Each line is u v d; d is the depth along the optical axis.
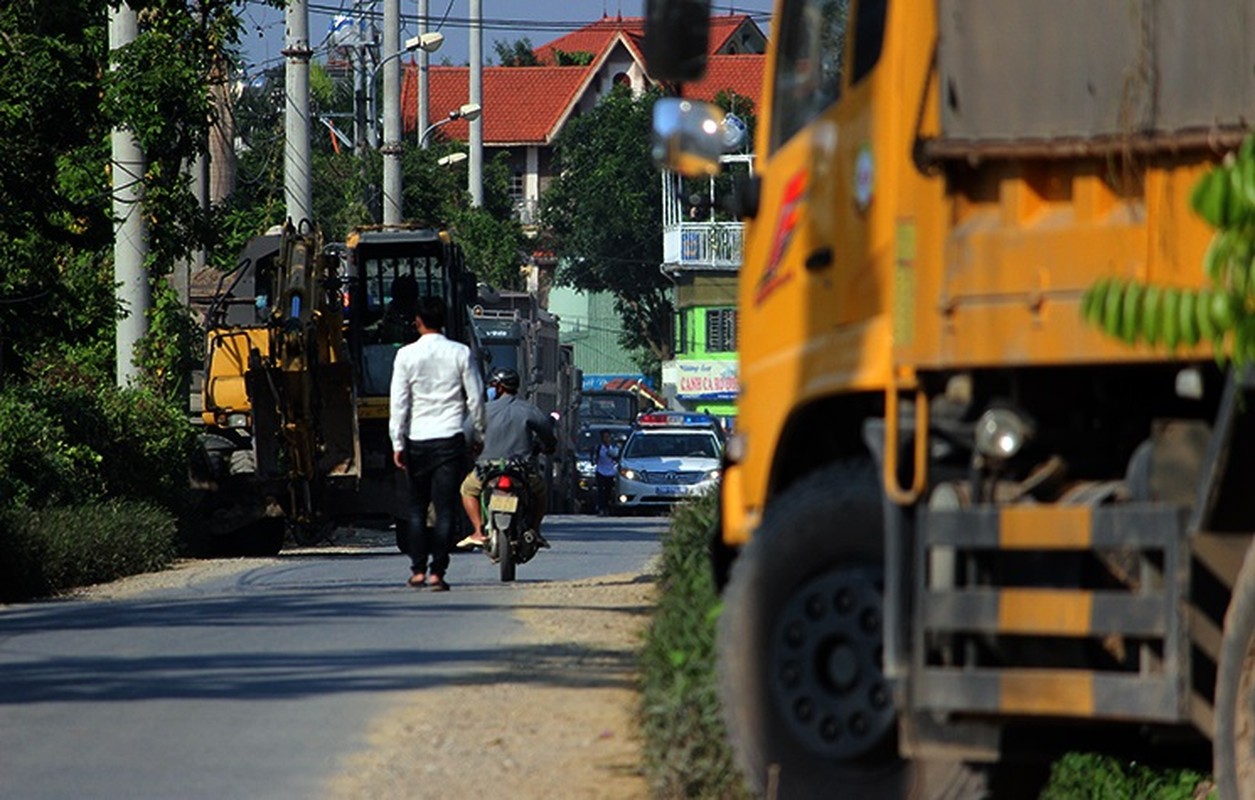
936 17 20.69
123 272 87.31
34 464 72.62
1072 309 19.81
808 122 24.50
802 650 21.69
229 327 89.94
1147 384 20.02
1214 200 15.48
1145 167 19.72
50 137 80.38
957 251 20.41
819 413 23.50
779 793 21.72
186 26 83.75
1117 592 19.30
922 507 20.17
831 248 22.97
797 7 25.31
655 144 26.05
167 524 75.38
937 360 20.47
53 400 79.06
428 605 47.41
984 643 19.83
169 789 24.50
